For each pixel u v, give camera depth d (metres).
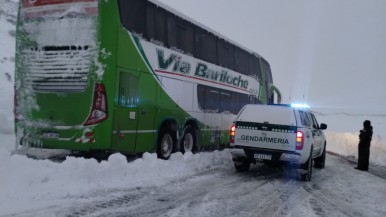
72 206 6.06
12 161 6.49
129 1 9.24
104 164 7.71
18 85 9.19
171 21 11.10
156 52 10.28
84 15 8.65
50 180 6.67
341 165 14.62
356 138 22.64
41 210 5.71
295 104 10.96
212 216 6.11
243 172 10.84
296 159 9.46
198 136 12.92
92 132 8.55
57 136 8.82
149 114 10.04
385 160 16.58
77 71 8.63
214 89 13.87
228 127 15.33
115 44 8.69
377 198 8.31
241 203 7.11
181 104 11.62
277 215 6.39
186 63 11.88
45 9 8.97
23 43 9.15
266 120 9.87
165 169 9.27
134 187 7.71
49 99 8.90
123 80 8.97
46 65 8.91
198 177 9.46
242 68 16.61
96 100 8.52
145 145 9.98
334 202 7.67
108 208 6.14
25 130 9.12
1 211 5.46
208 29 13.41
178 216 5.98
